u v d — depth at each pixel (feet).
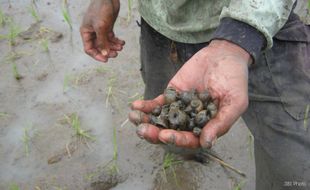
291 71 1.97
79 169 2.94
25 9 4.11
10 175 2.93
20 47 3.77
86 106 3.31
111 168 2.92
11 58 3.68
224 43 1.73
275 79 1.98
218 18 2.03
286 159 1.95
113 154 3.01
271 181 2.10
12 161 3.01
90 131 3.15
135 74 3.52
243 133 3.04
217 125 1.59
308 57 2.01
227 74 1.68
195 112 1.72
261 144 2.05
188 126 1.72
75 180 2.88
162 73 2.63
